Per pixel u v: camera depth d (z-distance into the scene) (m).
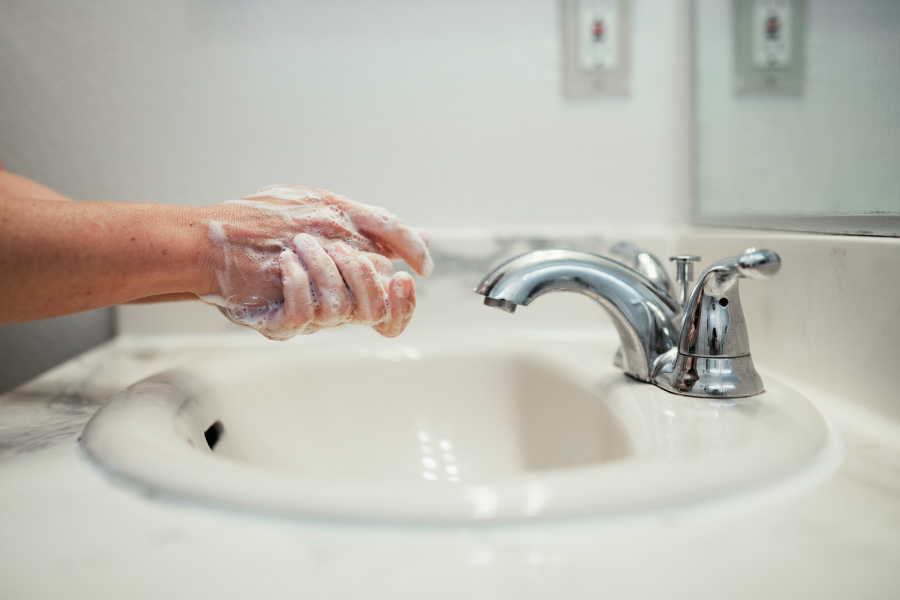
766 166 0.60
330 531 0.25
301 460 0.55
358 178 0.79
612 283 0.47
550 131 0.78
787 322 0.50
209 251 0.43
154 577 0.23
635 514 0.25
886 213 0.40
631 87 0.78
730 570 0.22
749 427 0.36
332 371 0.62
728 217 0.70
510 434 0.61
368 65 0.78
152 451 0.32
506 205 0.79
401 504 0.25
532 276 0.45
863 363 0.41
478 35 0.77
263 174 0.78
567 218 0.79
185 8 0.76
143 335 0.77
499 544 0.24
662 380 0.46
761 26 0.61
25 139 0.76
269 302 0.45
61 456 0.35
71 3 0.75
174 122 0.77
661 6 0.77
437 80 0.78
